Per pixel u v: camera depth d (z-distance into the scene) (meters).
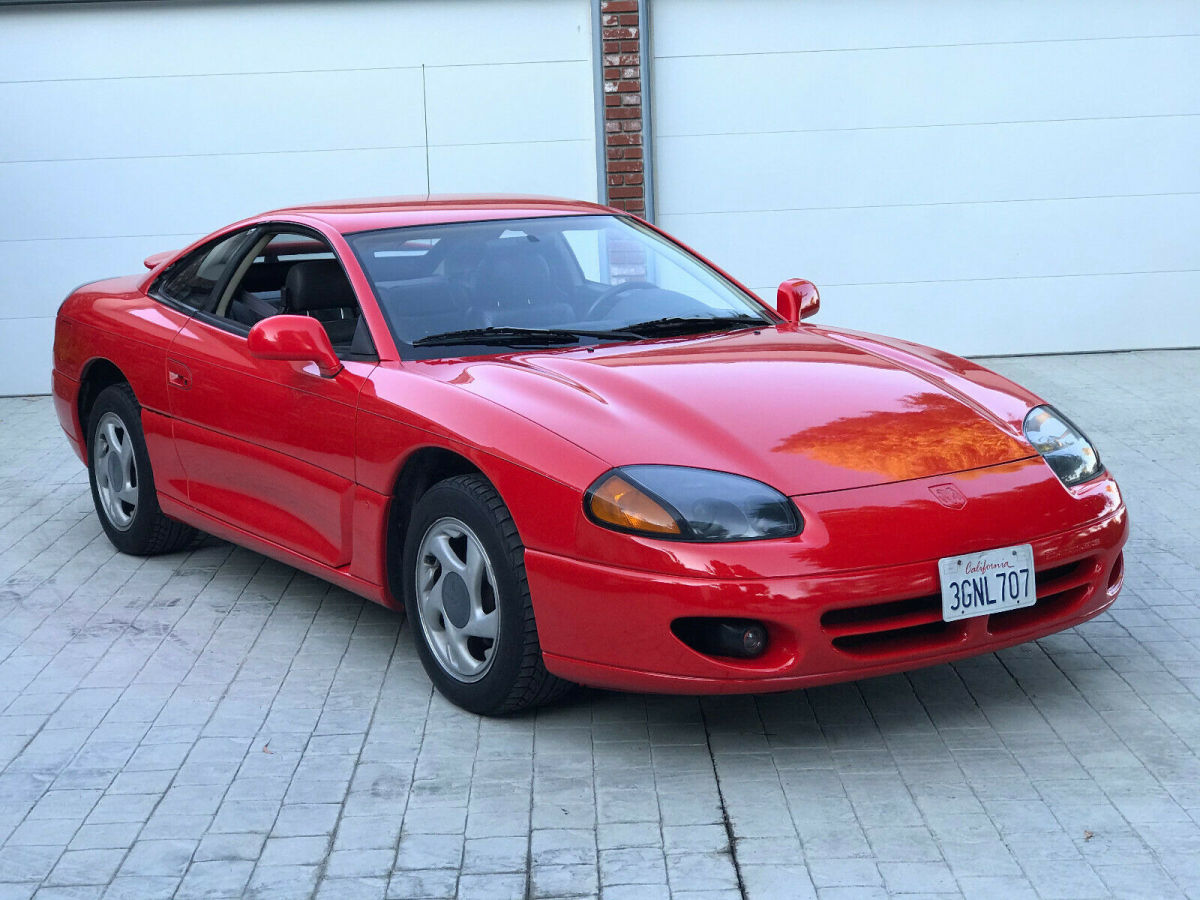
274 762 3.66
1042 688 4.01
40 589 5.23
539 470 3.56
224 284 5.06
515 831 3.23
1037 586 3.65
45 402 9.23
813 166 9.40
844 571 3.32
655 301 4.64
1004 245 9.52
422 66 9.21
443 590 3.93
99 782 3.57
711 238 9.48
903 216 9.48
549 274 4.60
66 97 9.12
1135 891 2.88
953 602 3.42
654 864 3.06
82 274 9.32
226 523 4.90
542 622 3.59
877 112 9.34
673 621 3.36
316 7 9.12
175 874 3.08
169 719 3.98
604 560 3.43
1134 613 4.62
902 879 2.95
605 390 3.79
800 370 4.02
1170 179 9.45
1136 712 3.82
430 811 3.35
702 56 9.25
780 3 9.20
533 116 9.30
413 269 4.48
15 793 3.51
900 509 3.42
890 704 3.93
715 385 3.85
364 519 4.14
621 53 9.09
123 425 5.44
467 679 3.89
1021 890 2.89
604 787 3.46
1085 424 7.64
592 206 5.11
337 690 4.17
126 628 4.78
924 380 4.04
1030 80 9.33
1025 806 3.28
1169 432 7.37
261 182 9.30
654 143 9.33
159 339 5.16
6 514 6.39
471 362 4.11
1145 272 9.57
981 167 9.41
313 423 4.31
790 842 3.14
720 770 3.53
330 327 4.55
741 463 3.49
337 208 4.97
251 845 3.21
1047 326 9.62
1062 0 9.23
